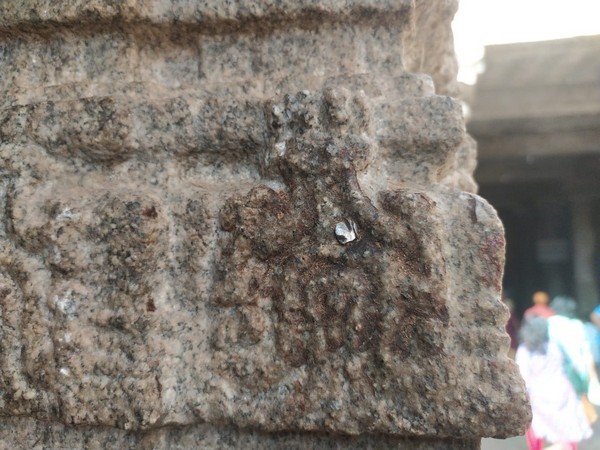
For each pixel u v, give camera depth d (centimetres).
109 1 36
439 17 45
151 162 36
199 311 35
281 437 35
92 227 34
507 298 334
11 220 34
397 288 33
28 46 38
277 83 37
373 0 37
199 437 35
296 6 37
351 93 35
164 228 35
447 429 32
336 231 34
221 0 37
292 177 35
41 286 34
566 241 325
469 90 194
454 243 34
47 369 34
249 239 34
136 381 33
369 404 33
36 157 35
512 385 32
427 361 33
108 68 37
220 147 36
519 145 233
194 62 38
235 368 34
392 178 36
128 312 34
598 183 280
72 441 35
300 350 34
